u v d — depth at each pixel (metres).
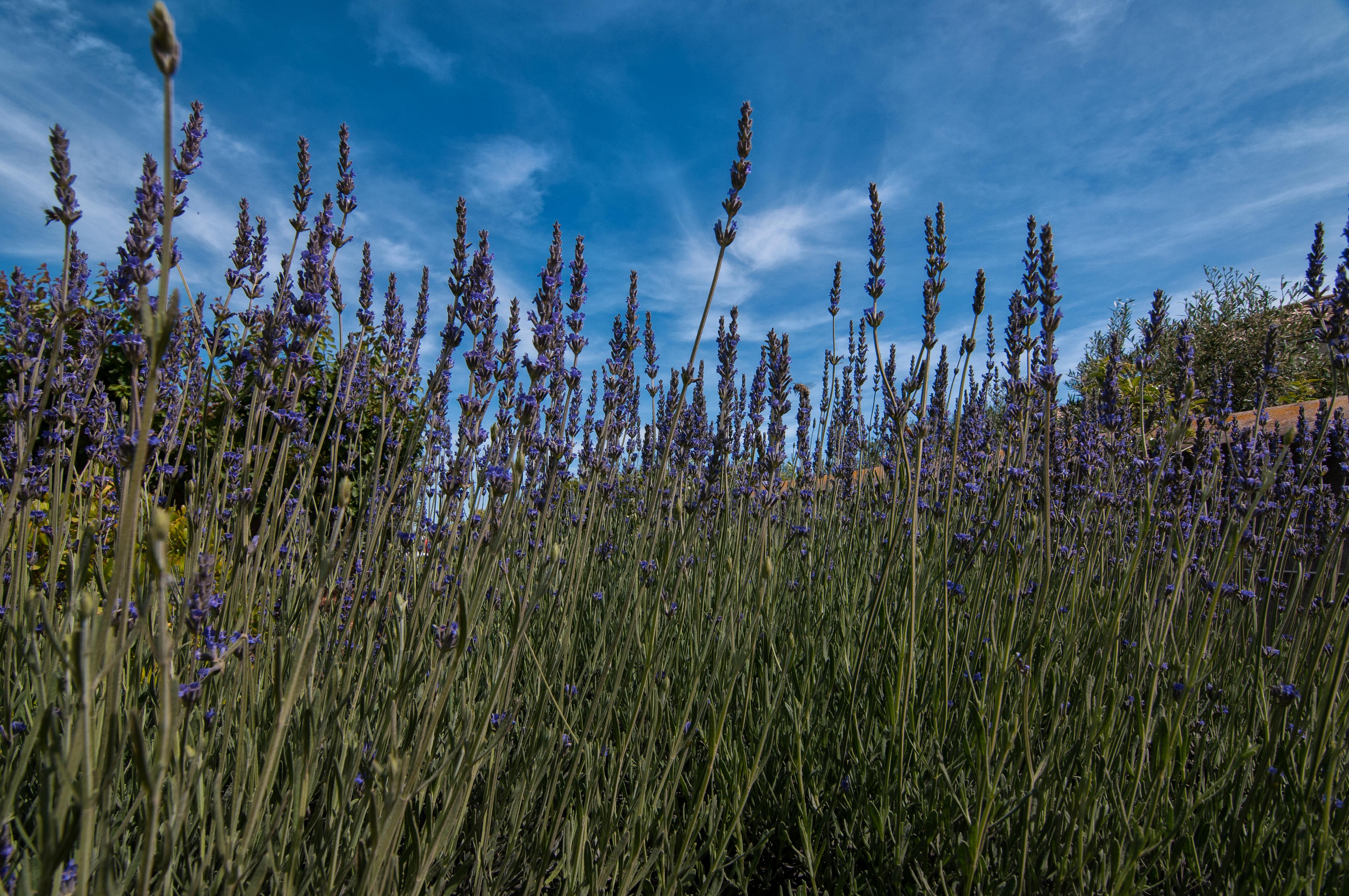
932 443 4.73
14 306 2.46
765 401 3.63
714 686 2.53
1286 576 4.15
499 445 2.17
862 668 2.60
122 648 0.99
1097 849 2.14
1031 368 2.54
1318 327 2.44
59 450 2.40
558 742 2.11
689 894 2.25
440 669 1.53
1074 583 2.62
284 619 1.93
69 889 1.07
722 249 2.10
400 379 3.24
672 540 2.64
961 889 2.20
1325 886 1.79
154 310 2.25
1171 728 1.89
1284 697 1.99
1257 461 3.69
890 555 2.36
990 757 2.04
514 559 2.93
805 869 2.50
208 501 1.96
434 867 1.79
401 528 2.74
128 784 1.71
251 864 1.50
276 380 2.31
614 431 4.86
